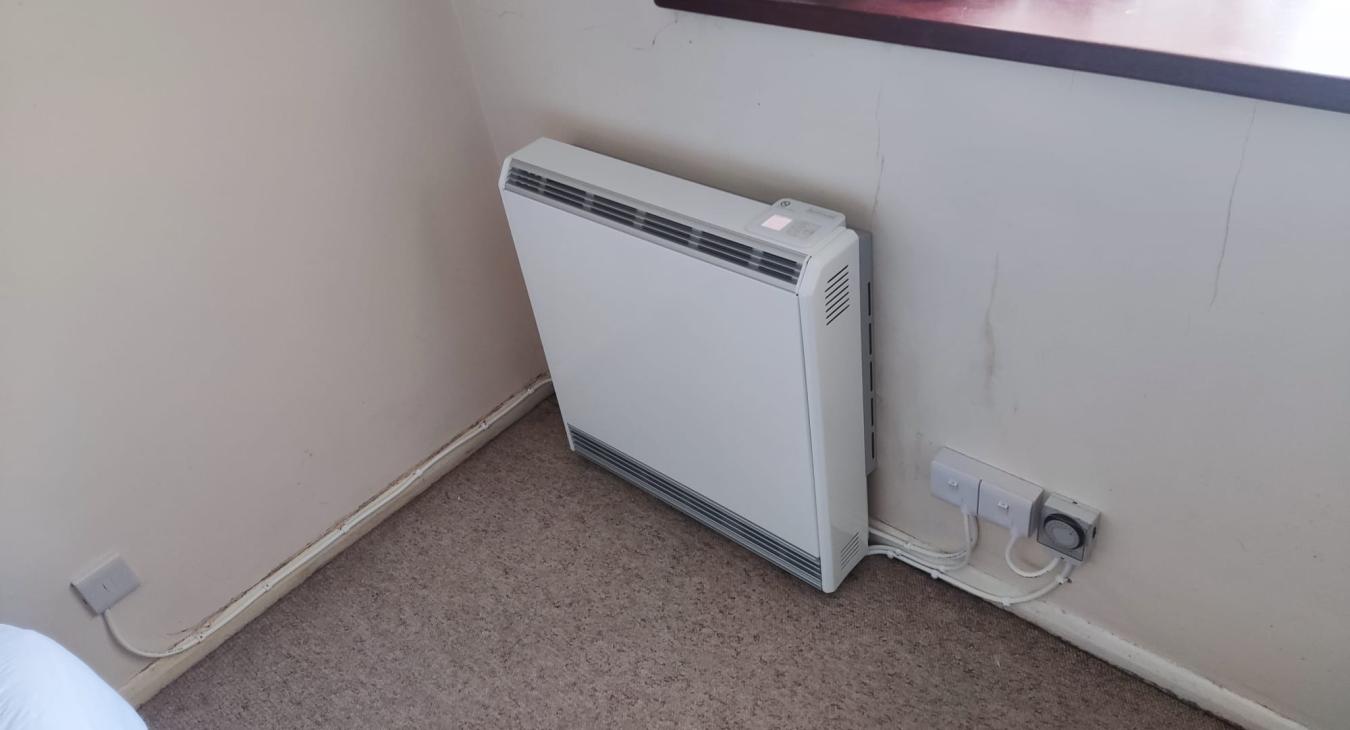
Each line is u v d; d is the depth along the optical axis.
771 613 1.67
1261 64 0.89
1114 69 0.98
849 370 1.42
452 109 1.78
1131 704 1.46
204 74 1.43
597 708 1.57
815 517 1.53
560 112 1.68
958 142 1.19
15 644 1.15
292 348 1.70
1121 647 1.49
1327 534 1.17
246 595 1.81
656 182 1.47
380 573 1.86
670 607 1.71
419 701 1.63
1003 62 1.09
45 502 1.49
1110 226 1.12
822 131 1.33
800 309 1.27
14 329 1.37
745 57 1.34
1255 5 1.00
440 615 1.76
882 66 1.20
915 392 1.49
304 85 1.55
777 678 1.57
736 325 1.39
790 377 1.37
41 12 1.25
